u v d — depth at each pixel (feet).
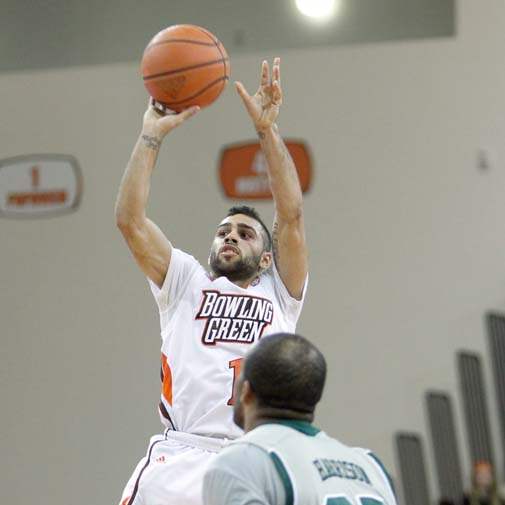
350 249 82.53
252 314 30.60
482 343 78.79
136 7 91.25
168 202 87.25
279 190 31.24
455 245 80.38
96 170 90.27
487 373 78.48
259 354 22.45
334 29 85.56
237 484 20.61
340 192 83.25
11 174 92.07
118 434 86.74
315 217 83.51
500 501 73.36
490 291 79.15
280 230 31.68
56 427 88.28
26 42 93.71
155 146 30.63
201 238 86.07
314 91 84.99
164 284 31.07
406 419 79.92
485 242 79.66
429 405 79.36
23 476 88.58
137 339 87.25
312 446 21.84
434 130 81.82
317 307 82.69
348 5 85.46
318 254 83.15
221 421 29.43
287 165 31.42
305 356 22.40
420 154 81.87
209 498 20.97
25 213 91.56
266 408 22.33
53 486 87.86
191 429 29.71
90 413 87.61
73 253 89.76
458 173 80.89
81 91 91.71
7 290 90.84
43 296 90.02
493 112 80.59
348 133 83.82
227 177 86.22
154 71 30.40
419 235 81.15
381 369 80.84
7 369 90.02
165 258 31.09
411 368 80.18
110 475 86.53
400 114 82.79
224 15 88.07
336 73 84.69
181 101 30.71
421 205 81.41
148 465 29.78
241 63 86.74
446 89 81.87
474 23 81.71
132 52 90.94
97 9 92.27
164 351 30.94
